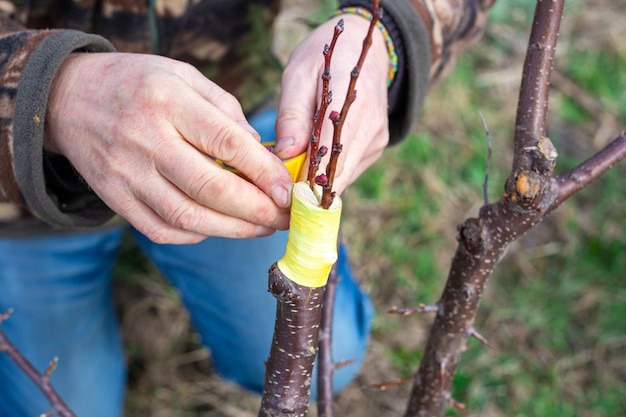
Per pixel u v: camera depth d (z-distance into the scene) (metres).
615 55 2.81
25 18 1.26
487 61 2.80
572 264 2.22
